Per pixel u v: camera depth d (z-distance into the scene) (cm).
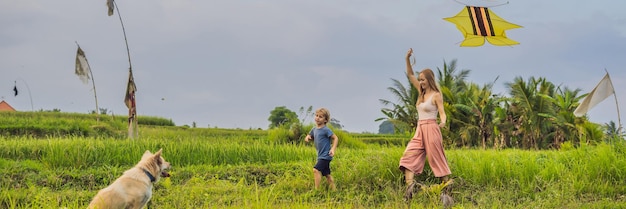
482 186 1023
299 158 1534
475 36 894
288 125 2805
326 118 1001
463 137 3141
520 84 3241
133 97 1906
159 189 1012
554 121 3212
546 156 1284
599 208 859
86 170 1210
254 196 932
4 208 866
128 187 760
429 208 823
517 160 1182
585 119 3070
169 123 4022
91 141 1491
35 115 3353
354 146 2428
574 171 1054
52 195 945
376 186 995
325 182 1009
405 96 3453
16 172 1162
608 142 1195
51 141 1526
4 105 4728
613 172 1048
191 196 945
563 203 896
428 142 959
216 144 1572
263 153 1540
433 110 969
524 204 897
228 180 1145
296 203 822
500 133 3219
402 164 963
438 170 955
